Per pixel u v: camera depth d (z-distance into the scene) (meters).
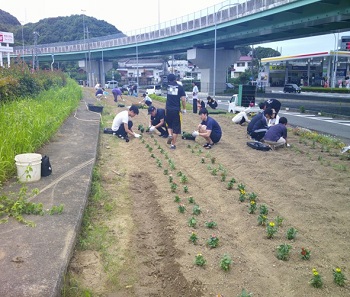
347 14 22.58
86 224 4.77
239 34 34.88
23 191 4.68
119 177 7.12
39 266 3.27
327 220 5.08
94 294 3.42
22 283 2.99
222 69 46.84
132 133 11.16
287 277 3.68
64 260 3.41
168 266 3.95
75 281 3.49
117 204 5.69
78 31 88.31
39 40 88.50
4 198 4.63
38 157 5.71
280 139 9.84
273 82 69.56
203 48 45.53
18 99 11.73
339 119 19.23
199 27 38.12
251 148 9.92
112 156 8.92
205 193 6.26
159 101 29.50
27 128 7.62
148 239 4.61
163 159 8.66
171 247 4.30
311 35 35.19
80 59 69.50
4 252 3.49
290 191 6.32
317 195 6.14
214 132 9.98
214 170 7.35
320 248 4.30
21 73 13.89
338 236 4.60
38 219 4.32
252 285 3.56
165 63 93.31
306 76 68.69
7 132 6.73
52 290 2.93
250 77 64.00
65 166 6.73
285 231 4.73
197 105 20.28
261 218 4.87
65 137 9.84
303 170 7.59
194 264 3.90
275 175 7.31
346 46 53.50
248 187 6.59
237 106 19.78
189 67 95.62
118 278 3.72
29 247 3.62
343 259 4.06
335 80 56.53
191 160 8.52
